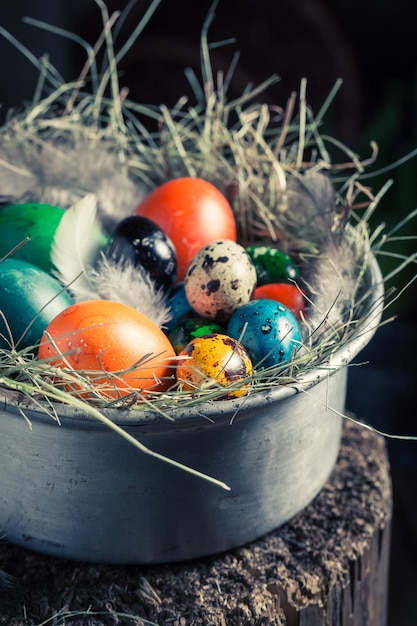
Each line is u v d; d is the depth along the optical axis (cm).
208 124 80
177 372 59
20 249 66
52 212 68
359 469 69
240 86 138
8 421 58
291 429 60
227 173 77
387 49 154
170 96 138
